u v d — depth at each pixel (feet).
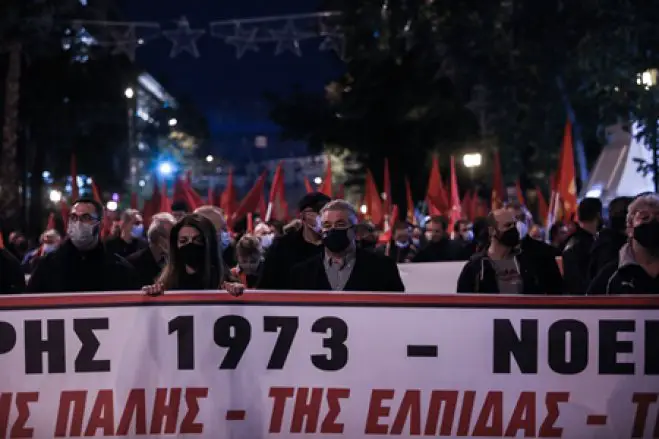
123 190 165.07
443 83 130.82
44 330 17.61
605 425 17.69
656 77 57.72
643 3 58.49
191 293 17.78
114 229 37.29
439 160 131.23
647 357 17.67
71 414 17.63
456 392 17.70
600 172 82.17
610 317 17.70
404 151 139.74
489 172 101.81
